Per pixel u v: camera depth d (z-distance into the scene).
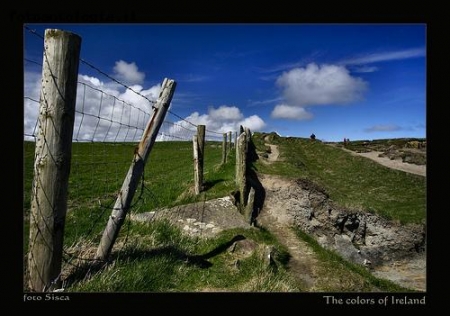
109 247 6.50
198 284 6.93
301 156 42.53
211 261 8.23
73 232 8.98
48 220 4.97
